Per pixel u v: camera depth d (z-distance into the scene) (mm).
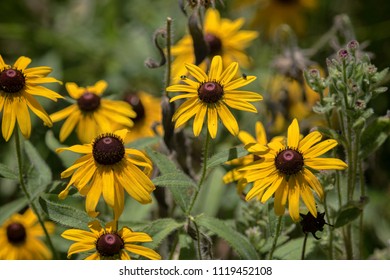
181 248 815
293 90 1045
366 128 818
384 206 1055
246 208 862
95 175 764
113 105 928
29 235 942
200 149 946
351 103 794
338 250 849
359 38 1203
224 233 787
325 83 807
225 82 789
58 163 1075
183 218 852
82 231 759
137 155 779
